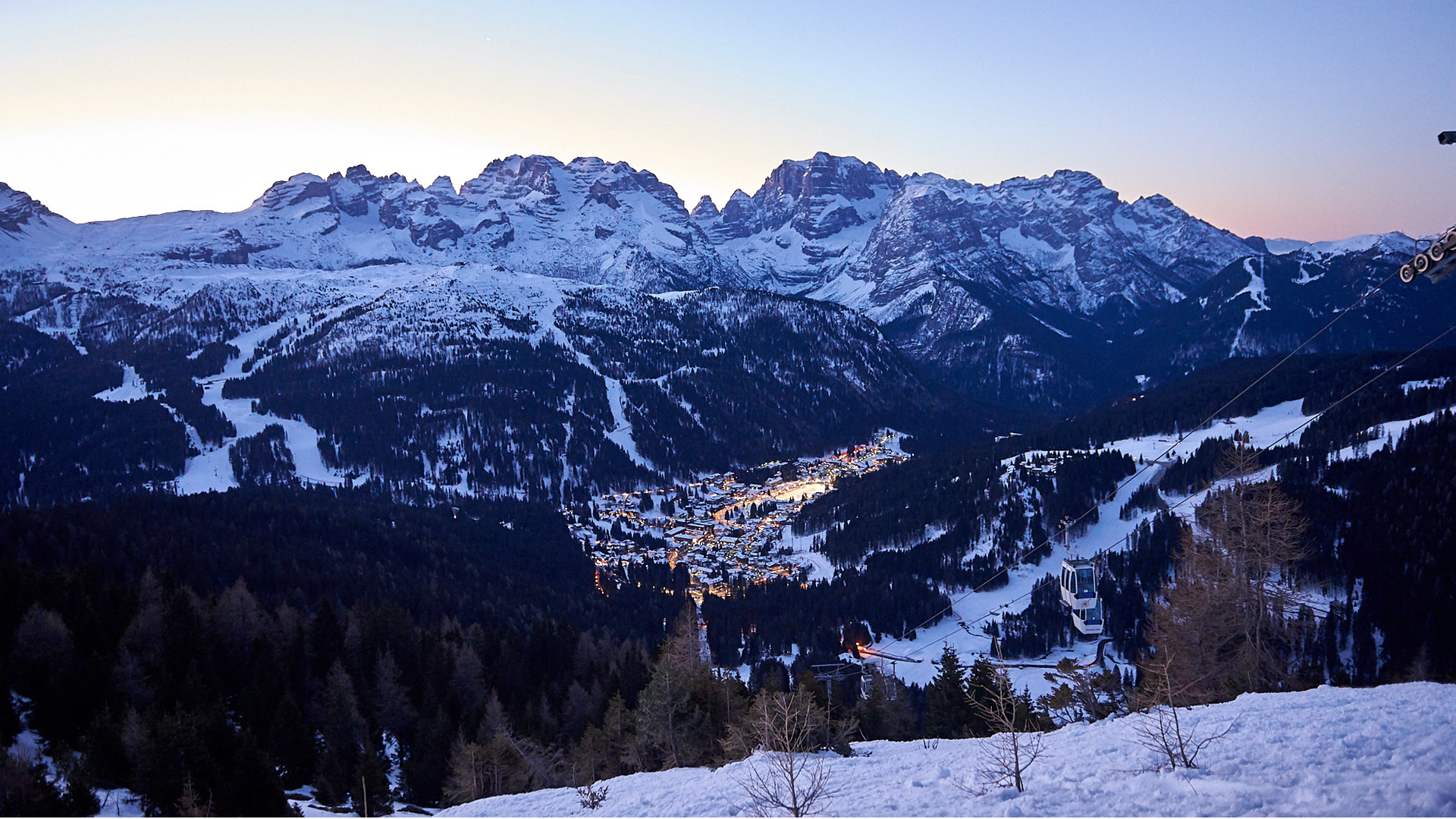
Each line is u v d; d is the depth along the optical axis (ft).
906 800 99.50
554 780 196.24
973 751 127.03
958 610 494.18
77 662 244.01
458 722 247.91
